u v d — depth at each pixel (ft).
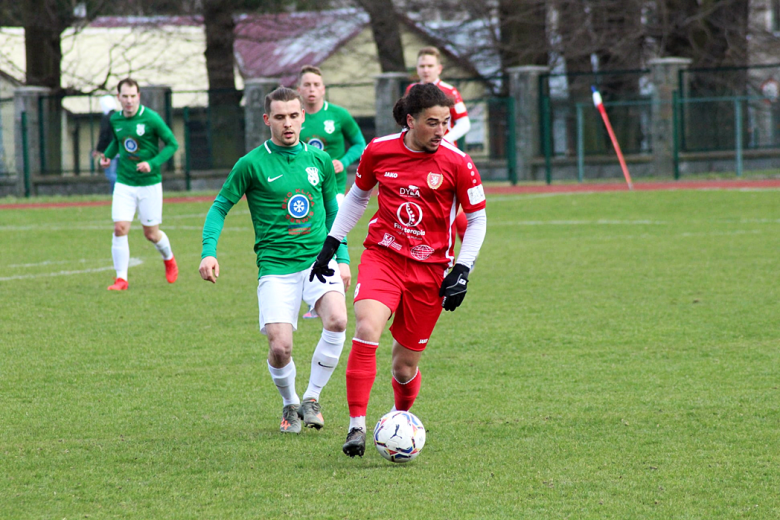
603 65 363.56
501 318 94.53
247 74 488.02
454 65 385.50
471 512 45.52
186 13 378.12
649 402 64.69
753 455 53.52
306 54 482.28
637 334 86.17
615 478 50.11
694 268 123.03
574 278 117.91
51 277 127.03
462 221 111.14
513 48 362.53
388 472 51.78
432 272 55.16
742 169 296.10
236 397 68.39
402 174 54.19
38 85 365.40
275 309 60.54
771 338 83.46
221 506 46.78
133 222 205.67
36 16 356.79
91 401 67.21
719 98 283.79
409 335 55.93
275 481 50.49
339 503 46.96
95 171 321.73
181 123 367.04
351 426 54.08
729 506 45.98
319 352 60.34
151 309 102.94
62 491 49.21
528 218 195.31
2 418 63.00
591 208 211.61
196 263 140.67
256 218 62.18
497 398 66.54
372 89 328.70
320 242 62.64
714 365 74.59
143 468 52.85
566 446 55.62
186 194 301.63
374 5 372.58
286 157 61.77
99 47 435.53
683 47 351.46
